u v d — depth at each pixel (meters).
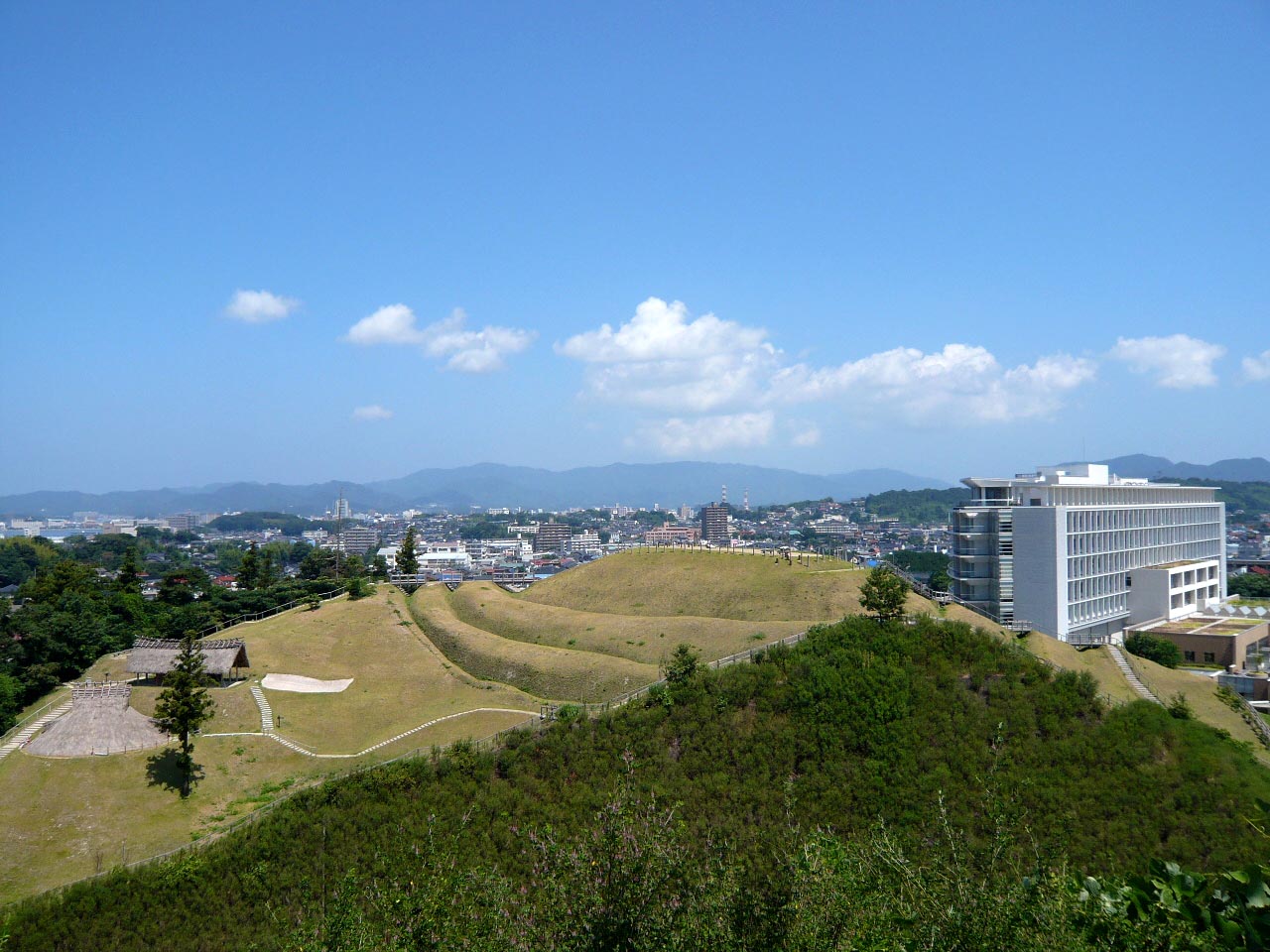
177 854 50.50
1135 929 17.02
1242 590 175.62
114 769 61.03
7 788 57.41
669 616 97.56
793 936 18.94
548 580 124.56
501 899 24.28
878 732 56.47
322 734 71.44
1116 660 83.38
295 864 49.50
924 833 47.41
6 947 43.81
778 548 127.06
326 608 105.75
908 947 17.91
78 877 50.06
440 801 53.41
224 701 74.00
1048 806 50.91
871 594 69.44
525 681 82.44
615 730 58.62
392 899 26.98
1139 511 126.19
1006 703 58.56
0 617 90.06
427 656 92.25
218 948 44.53
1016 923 17.44
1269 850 47.62
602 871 20.47
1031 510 109.00
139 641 80.94
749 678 61.84
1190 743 56.16
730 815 51.69
